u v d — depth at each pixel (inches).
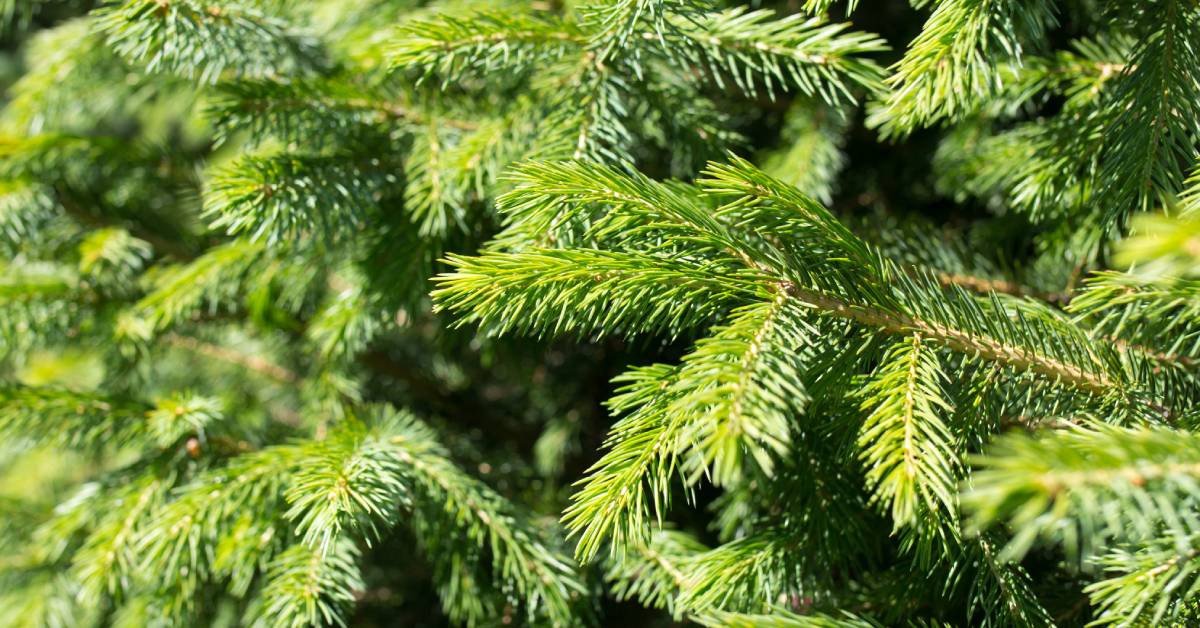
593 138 34.9
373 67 38.5
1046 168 34.9
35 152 41.0
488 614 38.0
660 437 32.0
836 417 33.2
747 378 30.7
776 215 32.3
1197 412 32.1
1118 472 28.8
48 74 41.4
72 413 38.5
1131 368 33.0
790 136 40.0
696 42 34.8
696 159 37.3
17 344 40.9
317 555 35.2
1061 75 35.3
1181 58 32.6
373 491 34.0
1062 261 36.8
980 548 33.3
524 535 36.4
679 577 35.6
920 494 32.0
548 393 46.5
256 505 36.5
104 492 38.6
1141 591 30.8
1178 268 28.6
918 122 34.6
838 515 34.7
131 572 37.8
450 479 36.4
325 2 41.6
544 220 32.8
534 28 34.9
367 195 36.6
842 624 32.3
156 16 34.6
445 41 34.4
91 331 41.4
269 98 36.0
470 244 38.2
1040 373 32.7
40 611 41.8
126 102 46.1
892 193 42.5
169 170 44.2
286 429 40.3
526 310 32.4
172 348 46.1
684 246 32.6
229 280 40.1
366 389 44.5
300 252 38.8
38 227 41.3
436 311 32.3
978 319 32.7
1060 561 34.7
